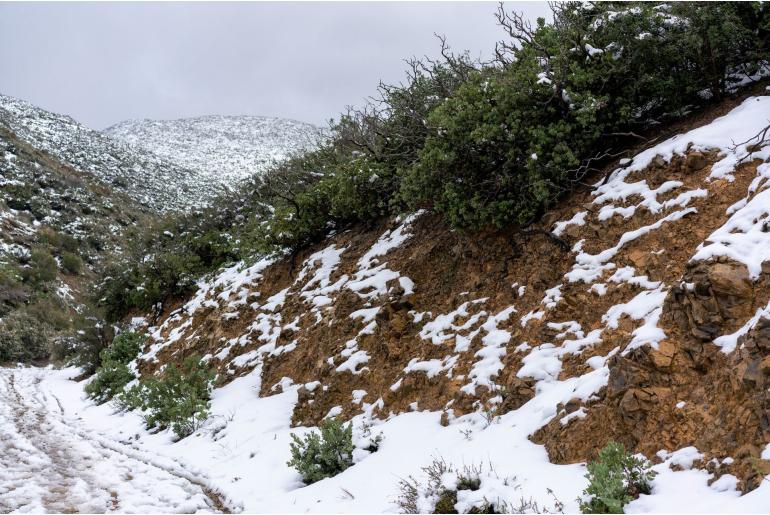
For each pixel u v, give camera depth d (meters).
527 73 7.85
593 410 4.88
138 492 6.53
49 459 8.00
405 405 7.17
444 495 4.76
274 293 12.87
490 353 6.70
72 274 37.41
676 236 5.93
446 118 8.04
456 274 8.48
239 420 9.07
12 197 41.88
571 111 7.70
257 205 18.48
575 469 4.54
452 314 7.85
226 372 11.31
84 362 18.77
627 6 8.09
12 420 11.09
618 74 7.71
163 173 75.12
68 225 43.00
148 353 15.42
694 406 4.28
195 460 8.07
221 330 12.99
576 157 7.87
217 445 8.48
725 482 3.62
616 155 7.63
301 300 11.37
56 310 31.67
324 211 13.00
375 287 9.55
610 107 7.89
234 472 7.29
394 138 11.08
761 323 4.06
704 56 7.24
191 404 9.64
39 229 40.12
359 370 8.33
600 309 6.07
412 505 4.84
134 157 77.19
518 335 6.62
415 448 6.05
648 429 4.42
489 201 8.21
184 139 128.62
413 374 7.38
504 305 7.28
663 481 3.90
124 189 58.94
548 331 6.27
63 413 12.85
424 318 8.26
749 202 5.32
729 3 7.10
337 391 8.30
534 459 4.89
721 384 4.21
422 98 10.48
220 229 19.48
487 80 8.38
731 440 3.83
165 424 9.99
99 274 23.47
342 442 6.54
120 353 16.19
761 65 7.28
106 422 11.50
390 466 5.86
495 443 5.36
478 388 6.38
